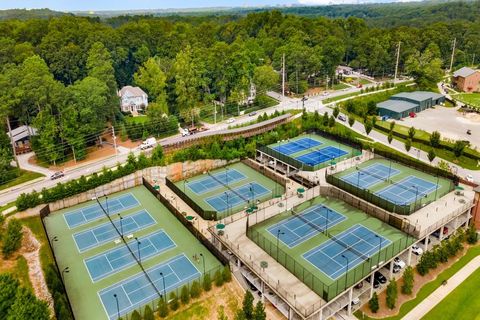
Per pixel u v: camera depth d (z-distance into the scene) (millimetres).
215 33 195000
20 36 139375
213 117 122625
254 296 49656
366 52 174000
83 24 154250
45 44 128750
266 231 58875
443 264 55375
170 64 134500
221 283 50562
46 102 90750
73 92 94125
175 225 65875
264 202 70688
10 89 88000
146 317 43875
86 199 74688
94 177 75812
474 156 81000
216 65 129500
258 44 164250
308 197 68875
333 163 80875
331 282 46812
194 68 121125
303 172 78250
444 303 48281
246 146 91562
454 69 179625
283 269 49812
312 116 107875
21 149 97562
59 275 51188
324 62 152750
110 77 109438
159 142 98812
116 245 60531
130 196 76438
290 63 143625
